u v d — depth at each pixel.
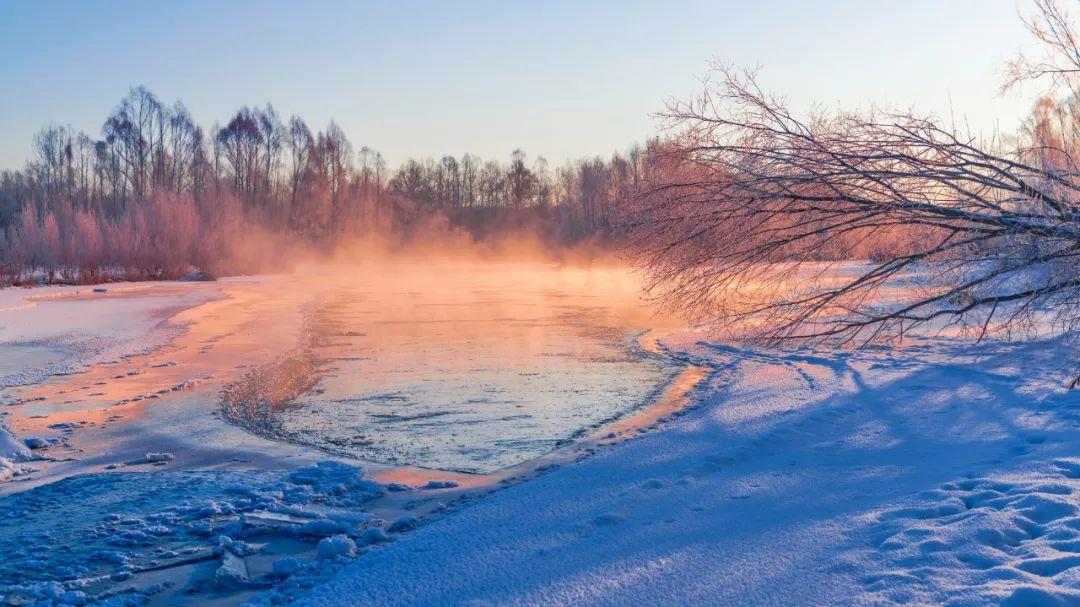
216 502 6.67
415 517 6.20
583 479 6.65
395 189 103.19
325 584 4.65
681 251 8.23
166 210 50.62
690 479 6.25
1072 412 7.74
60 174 77.94
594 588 4.21
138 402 11.33
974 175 7.18
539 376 13.98
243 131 79.38
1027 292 7.65
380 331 20.66
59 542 5.77
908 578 3.88
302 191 74.62
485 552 4.96
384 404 11.76
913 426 7.77
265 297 33.06
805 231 7.80
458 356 16.38
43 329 21.08
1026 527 4.49
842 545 4.52
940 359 12.26
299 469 7.71
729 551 4.60
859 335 15.17
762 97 7.66
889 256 7.95
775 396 10.14
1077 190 7.17
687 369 14.15
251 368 14.18
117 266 47.78
